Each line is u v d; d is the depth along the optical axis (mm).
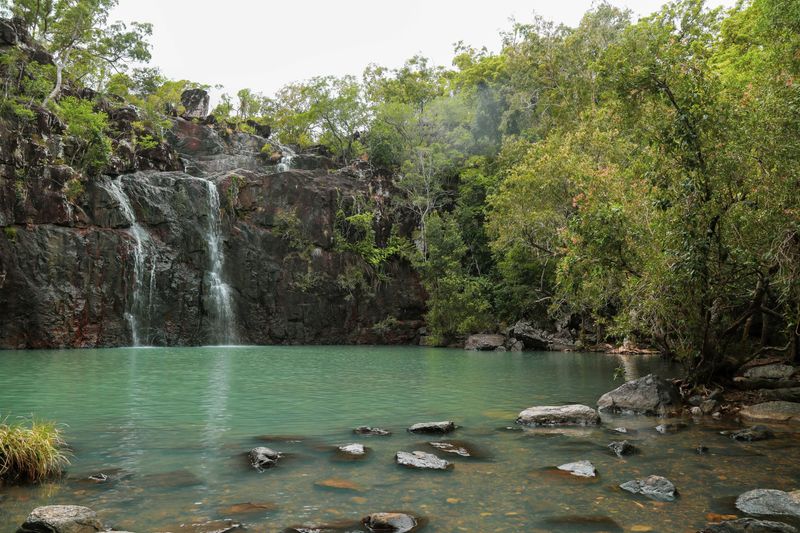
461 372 20469
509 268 39000
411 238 48031
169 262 35625
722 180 11273
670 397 12203
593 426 10227
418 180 48938
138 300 33812
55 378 16688
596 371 20859
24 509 5555
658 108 12289
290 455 7898
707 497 6129
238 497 6031
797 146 10133
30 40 37625
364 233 44531
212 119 51406
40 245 29969
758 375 16094
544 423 10391
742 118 11305
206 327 36625
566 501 5965
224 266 38500
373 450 8219
